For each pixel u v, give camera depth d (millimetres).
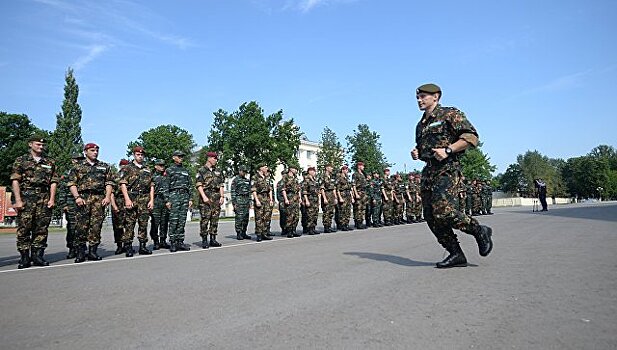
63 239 14992
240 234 12164
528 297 3650
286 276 5074
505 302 3518
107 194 8023
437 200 5117
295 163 57062
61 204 8953
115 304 3939
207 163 10250
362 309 3475
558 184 94188
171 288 4602
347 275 4988
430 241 8828
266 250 8258
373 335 2840
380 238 9984
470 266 5293
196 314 3502
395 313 3322
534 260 5582
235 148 54156
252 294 4156
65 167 51938
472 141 4926
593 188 97875
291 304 3717
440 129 5109
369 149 64750
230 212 65375
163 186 10359
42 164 7227
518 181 98312
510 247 7047
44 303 4047
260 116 54750
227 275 5316
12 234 21969
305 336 2867
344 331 2941
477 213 22094
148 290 4539
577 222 12453
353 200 14938
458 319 3115
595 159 99938
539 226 11461
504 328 2889
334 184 14000
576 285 4027
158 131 60250
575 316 3090
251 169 53844
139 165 9172
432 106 5312
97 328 3199
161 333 3037
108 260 7695
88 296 4324
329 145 64500
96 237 7902
